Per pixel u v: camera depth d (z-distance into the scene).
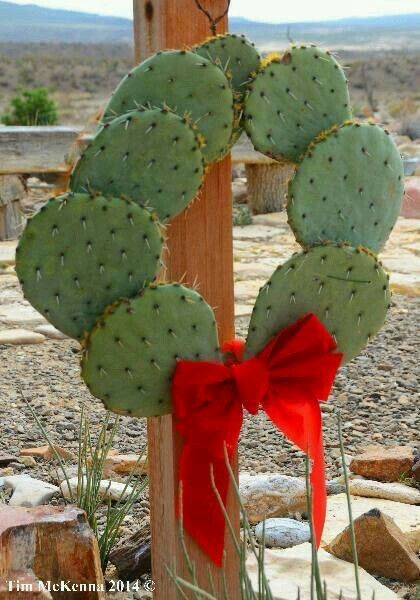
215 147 2.42
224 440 2.41
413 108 35.75
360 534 3.51
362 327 2.56
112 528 3.66
